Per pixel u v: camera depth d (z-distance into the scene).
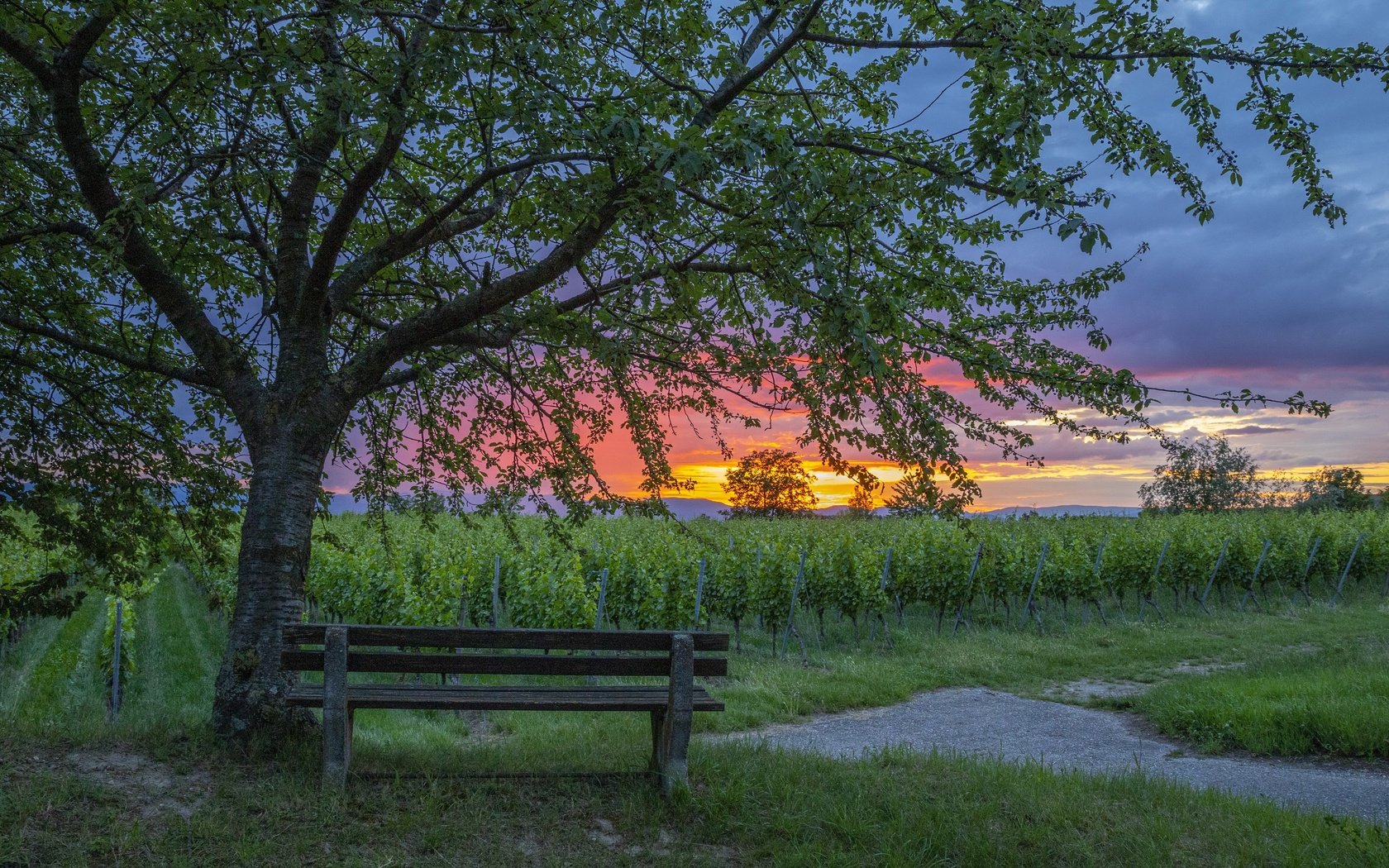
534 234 7.55
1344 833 5.34
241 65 5.09
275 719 5.79
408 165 8.14
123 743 5.53
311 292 6.28
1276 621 19.72
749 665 13.49
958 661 14.05
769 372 6.76
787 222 5.18
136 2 5.50
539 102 4.96
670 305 7.01
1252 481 48.59
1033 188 4.99
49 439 7.89
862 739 9.53
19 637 13.77
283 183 7.84
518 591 13.68
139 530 8.58
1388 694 10.21
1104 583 19.84
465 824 4.85
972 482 6.48
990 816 5.43
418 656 5.32
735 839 4.97
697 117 6.26
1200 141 6.49
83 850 4.10
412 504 8.94
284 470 6.16
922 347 6.66
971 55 6.14
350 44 6.57
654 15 6.94
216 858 4.21
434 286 8.06
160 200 6.36
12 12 5.77
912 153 6.36
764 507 47.34
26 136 6.22
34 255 7.41
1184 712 9.91
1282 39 5.95
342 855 4.38
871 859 4.73
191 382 6.86
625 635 5.47
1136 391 6.13
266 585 5.98
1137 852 4.93
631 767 6.05
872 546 19.88
